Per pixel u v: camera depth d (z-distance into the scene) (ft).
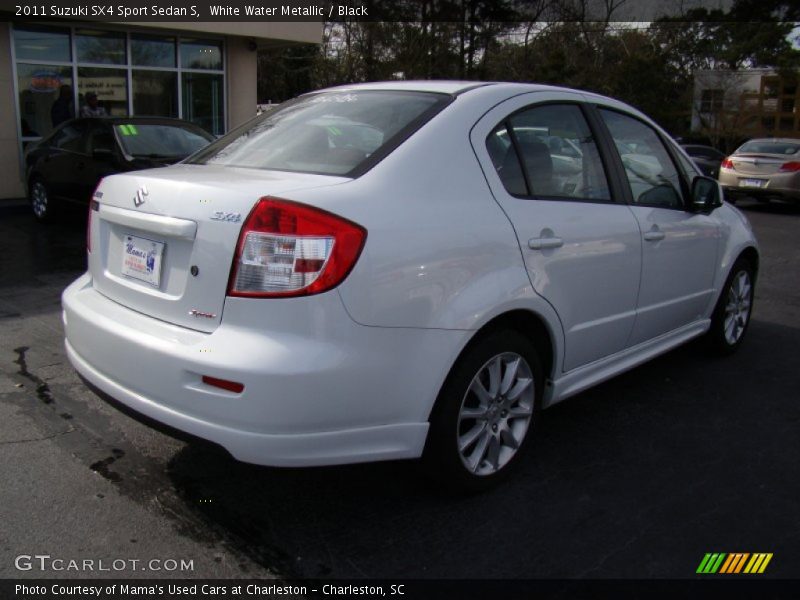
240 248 8.38
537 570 8.96
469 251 9.59
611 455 12.13
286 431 8.29
